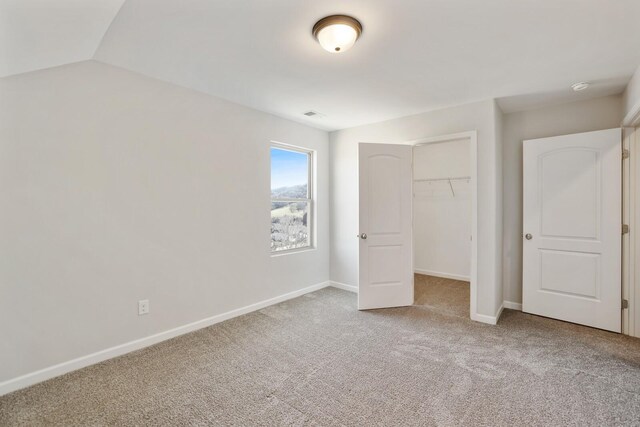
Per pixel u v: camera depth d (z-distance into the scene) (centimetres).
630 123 268
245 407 179
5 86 189
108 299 234
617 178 282
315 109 343
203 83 270
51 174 207
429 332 285
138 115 249
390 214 358
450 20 177
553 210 315
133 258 248
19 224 195
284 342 264
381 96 301
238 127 325
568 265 308
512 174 350
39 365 204
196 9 165
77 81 217
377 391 194
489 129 310
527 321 312
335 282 441
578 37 195
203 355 241
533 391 193
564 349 250
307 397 188
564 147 309
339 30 175
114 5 148
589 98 305
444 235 520
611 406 179
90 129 224
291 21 177
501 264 346
